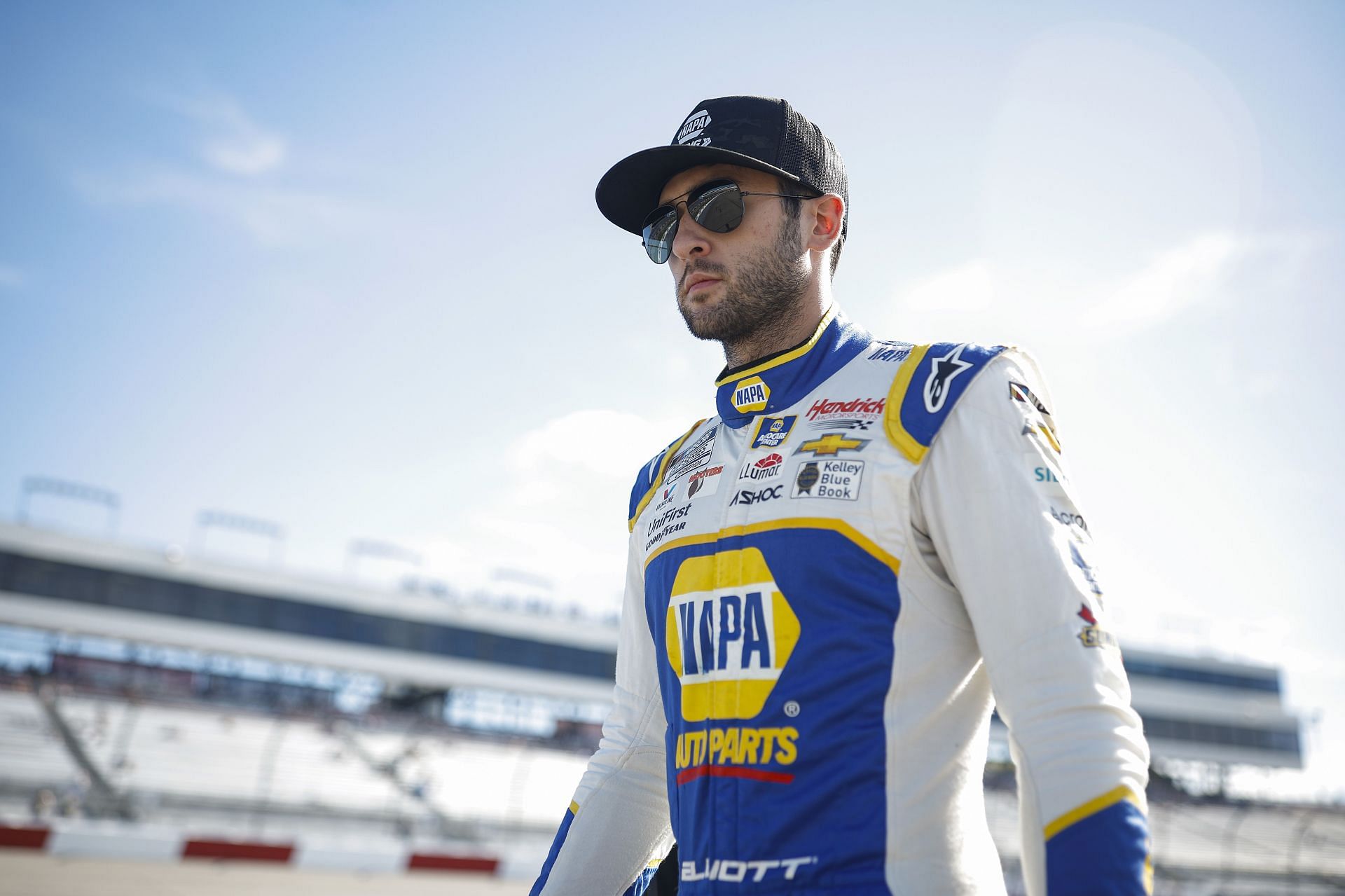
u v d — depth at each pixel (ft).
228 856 46.62
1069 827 3.61
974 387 4.46
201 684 111.04
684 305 5.51
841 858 4.05
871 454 4.51
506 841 82.48
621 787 5.75
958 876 4.14
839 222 5.59
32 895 33.58
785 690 4.31
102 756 82.23
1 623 97.66
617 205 5.96
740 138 5.46
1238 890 83.25
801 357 5.18
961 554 4.23
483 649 126.62
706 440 5.52
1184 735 159.12
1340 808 135.85
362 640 119.24
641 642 5.90
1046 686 3.88
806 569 4.41
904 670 4.24
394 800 88.33
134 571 106.63
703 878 4.38
